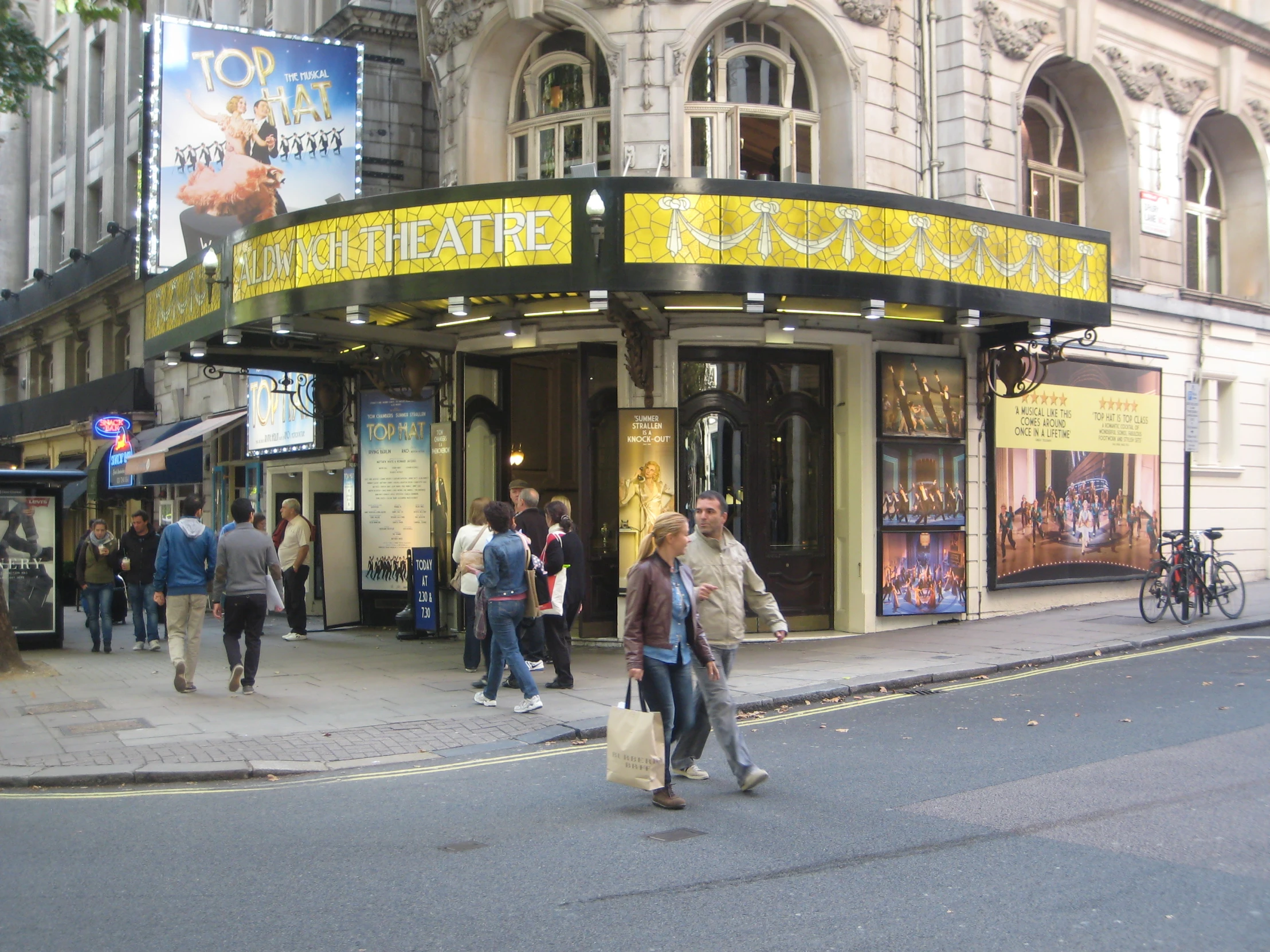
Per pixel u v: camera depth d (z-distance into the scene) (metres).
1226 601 15.09
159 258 15.67
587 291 10.66
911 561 14.35
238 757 7.77
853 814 6.13
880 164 14.09
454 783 7.14
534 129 14.22
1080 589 16.44
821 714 9.30
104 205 28.16
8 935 4.52
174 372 24.41
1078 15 16.25
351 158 16.58
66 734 8.54
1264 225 19.55
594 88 13.91
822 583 14.34
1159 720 8.61
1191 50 18.23
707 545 6.84
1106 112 17.16
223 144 16.06
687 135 13.41
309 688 10.67
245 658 10.41
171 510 24.69
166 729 8.73
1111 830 5.75
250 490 20.73
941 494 14.60
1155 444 17.44
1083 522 16.31
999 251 12.27
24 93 14.87
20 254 34.31
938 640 13.31
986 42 15.15
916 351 14.48
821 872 5.15
